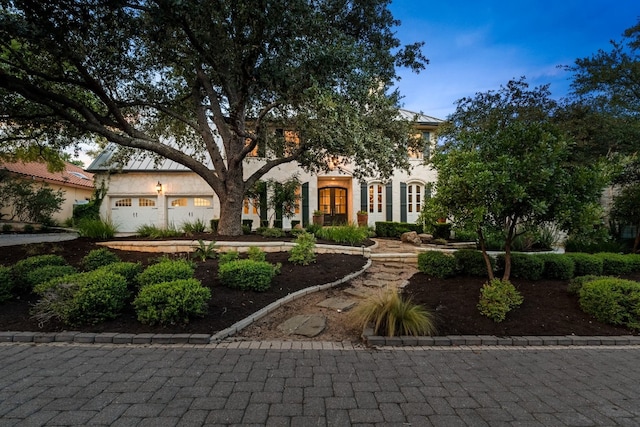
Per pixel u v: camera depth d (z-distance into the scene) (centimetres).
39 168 1781
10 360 311
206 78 938
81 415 223
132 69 802
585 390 276
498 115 891
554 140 456
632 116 1085
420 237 1180
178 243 813
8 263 653
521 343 384
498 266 617
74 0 528
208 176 950
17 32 512
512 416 234
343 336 402
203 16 541
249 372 296
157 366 303
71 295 407
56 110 722
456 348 370
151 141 861
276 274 605
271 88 660
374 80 742
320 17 632
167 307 390
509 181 430
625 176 1023
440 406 245
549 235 963
